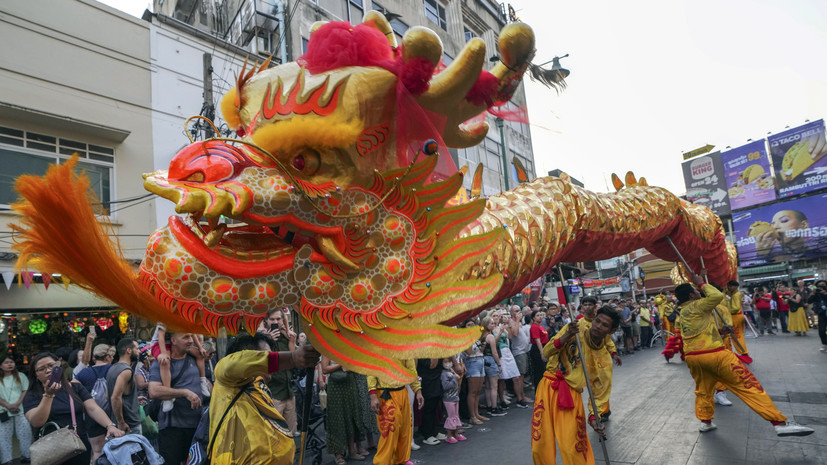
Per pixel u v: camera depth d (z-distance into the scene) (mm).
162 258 1687
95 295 1615
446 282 2059
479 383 6195
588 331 4484
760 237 28047
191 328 1722
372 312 1922
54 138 8117
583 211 3322
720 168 30062
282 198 1751
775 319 16984
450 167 2289
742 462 3961
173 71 9617
